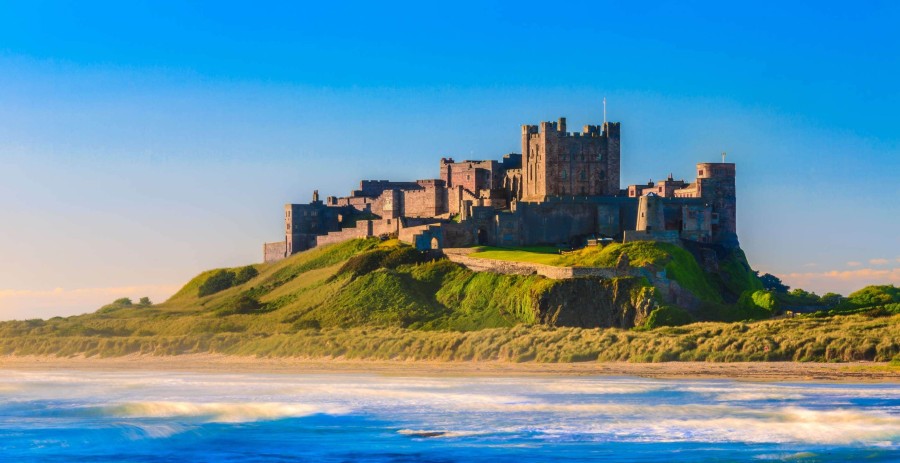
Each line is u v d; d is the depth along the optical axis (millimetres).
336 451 128375
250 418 149000
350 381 188875
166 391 178750
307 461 124500
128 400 166875
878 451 123000
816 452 123000
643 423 138625
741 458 121188
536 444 129250
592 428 136875
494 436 134000
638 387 168125
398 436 135375
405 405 157000
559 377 184000
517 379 183750
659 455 123062
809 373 175125
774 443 127062
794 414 141000
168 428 141875
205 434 138875
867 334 190500
